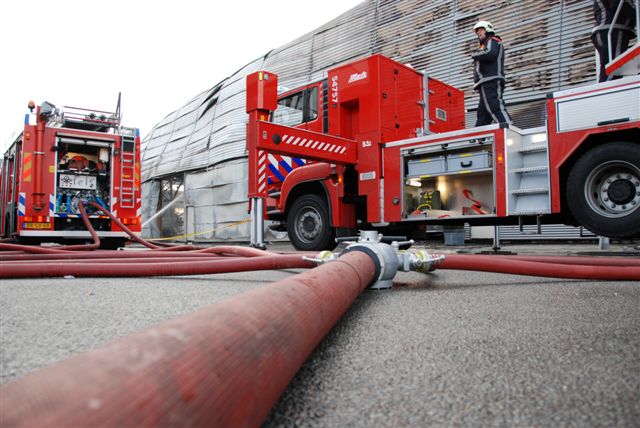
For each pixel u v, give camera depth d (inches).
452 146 218.1
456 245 370.3
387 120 251.4
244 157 599.8
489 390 43.6
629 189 175.0
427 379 46.6
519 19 418.9
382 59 251.4
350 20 583.8
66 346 58.1
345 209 267.1
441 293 105.0
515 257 127.4
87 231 319.0
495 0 437.7
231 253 155.6
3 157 369.4
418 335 65.5
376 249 107.0
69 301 91.0
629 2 212.7
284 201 292.7
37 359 52.6
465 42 454.3
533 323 73.1
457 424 35.9
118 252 173.6
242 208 596.7
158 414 18.2
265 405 29.0
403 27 517.7
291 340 36.1
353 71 261.0
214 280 128.3
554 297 98.1
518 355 55.3
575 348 58.4
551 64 392.5
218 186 645.3
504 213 199.8
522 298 97.2
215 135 673.6
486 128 206.5
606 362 52.4
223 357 25.1
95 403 16.7
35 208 302.0
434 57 478.0
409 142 235.5
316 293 50.3
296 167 300.2
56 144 311.0
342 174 262.1
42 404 16.2
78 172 323.0
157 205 820.6
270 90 243.9
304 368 50.2
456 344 60.5
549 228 385.4
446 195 227.5
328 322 51.9
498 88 237.3
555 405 39.9
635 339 62.8
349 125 269.1
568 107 187.2
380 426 35.5
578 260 128.4
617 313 80.7
